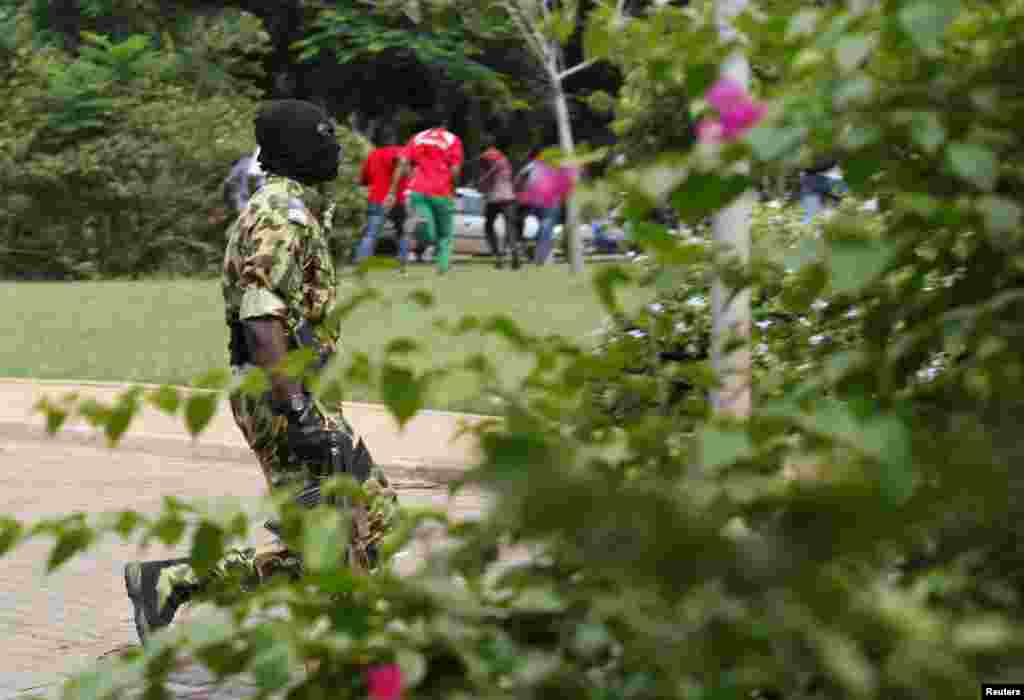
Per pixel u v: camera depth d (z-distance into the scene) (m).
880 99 3.62
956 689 2.81
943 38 3.85
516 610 3.92
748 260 4.24
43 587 11.60
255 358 7.90
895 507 3.11
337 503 7.86
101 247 43.56
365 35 47.41
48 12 50.75
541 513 3.03
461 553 3.83
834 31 3.64
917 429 3.51
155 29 50.53
